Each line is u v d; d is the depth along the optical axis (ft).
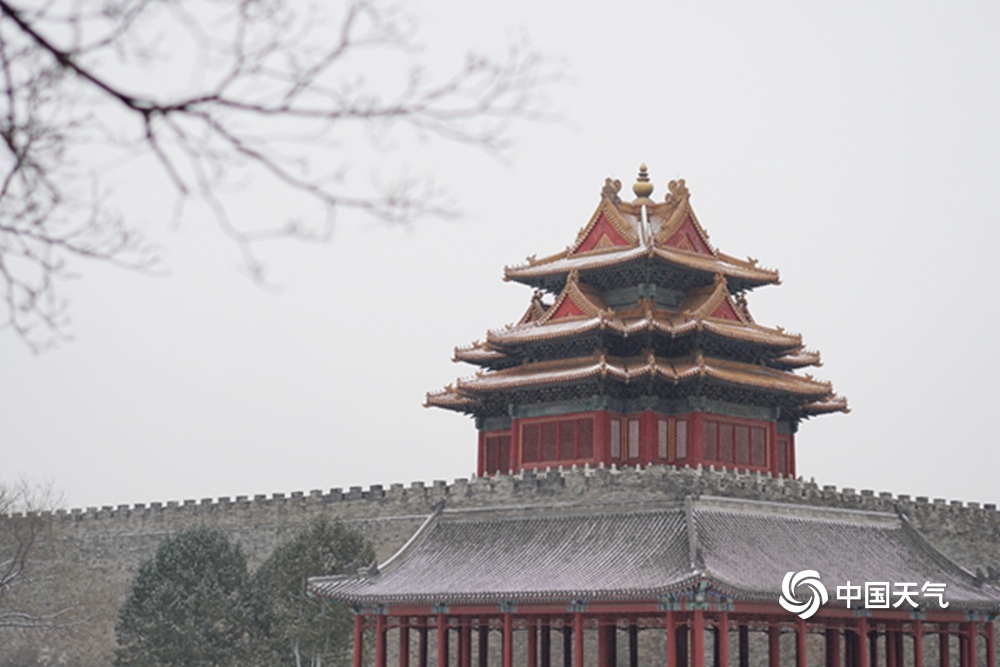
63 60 56.08
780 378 421.18
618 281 428.15
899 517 392.47
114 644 506.89
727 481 358.64
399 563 364.99
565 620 330.13
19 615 476.95
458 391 418.31
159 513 511.81
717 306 418.10
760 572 325.62
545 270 431.43
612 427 402.93
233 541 493.36
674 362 413.59
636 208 442.50
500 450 442.50
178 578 431.43
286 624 417.49
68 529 527.81
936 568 375.04
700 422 400.67
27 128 57.62
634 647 366.22
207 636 426.51
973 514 484.74
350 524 466.29
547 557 344.28
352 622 417.69
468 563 355.15
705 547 327.06
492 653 415.64
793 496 373.40
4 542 528.22
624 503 352.28
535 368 418.51
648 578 315.17
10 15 54.90
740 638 359.25
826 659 355.15
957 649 453.58
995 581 375.66
